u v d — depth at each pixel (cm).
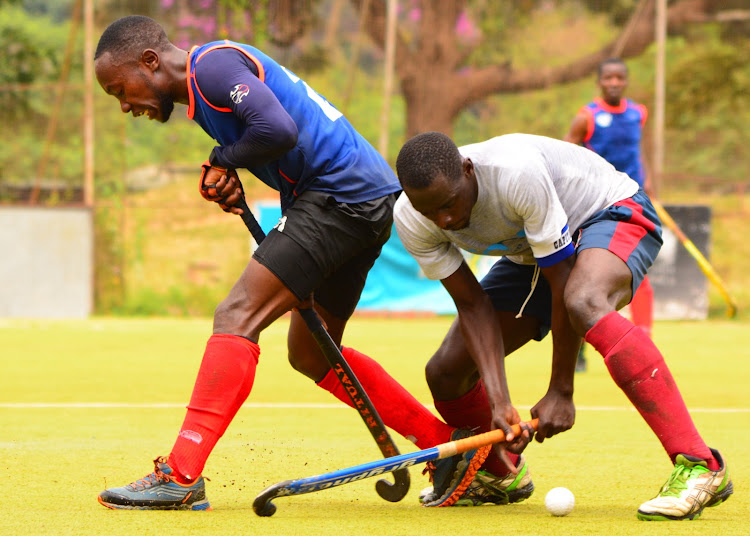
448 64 5244
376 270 4625
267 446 1683
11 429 1852
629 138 2814
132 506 1163
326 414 2067
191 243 5297
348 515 1169
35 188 4891
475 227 1184
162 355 3238
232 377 1181
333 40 5316
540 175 1138
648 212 1238
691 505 1111
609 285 1144
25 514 1138
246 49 1230
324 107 1270
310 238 1212
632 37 5397
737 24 5656
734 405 2231
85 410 2111
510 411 1181
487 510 1223
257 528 1073
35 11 6222
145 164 5369
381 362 3022
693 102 5738
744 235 5441
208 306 5069
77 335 3903
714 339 3834
